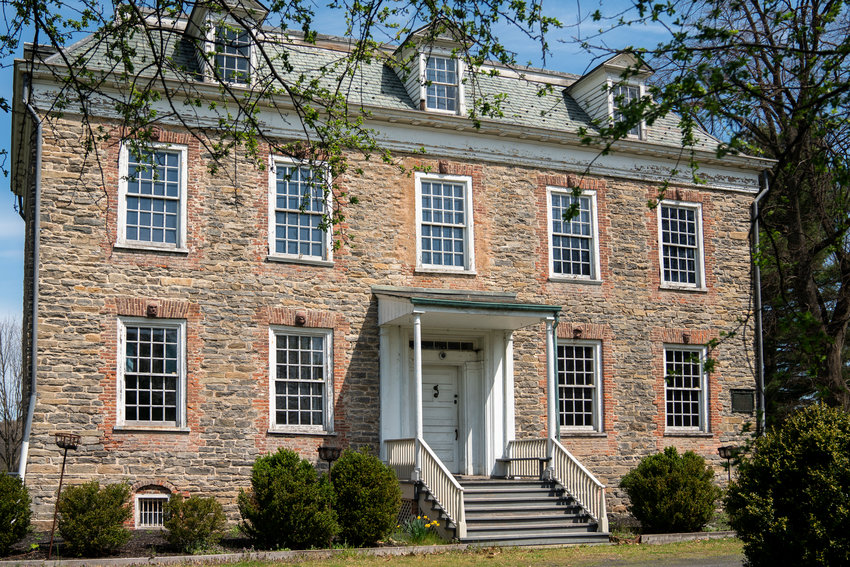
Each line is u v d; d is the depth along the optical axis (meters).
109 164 18.67
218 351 19.03
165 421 18.48
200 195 19.38
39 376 17.55
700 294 24.19
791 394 29.97
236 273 19.45
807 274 23.41
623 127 8.62
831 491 11.24
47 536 16.72
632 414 22.84
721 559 15.49
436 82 22.17
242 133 11.89
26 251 20.30
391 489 17.25
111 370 18.09
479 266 21.77
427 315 19.66
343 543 16.91
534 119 23.16
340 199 20.61
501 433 21.38
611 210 23.45
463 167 21.95
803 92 9.37
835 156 9.10
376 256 20.81
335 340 20.11
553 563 15.02
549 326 20.39
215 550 15.94
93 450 17.70
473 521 17.98
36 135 18.20
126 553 15.46
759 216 9.96
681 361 23.77
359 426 20.00
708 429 23.69
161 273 18.81
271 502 16.14
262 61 20.41
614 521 21.33
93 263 18.28
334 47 22.38
